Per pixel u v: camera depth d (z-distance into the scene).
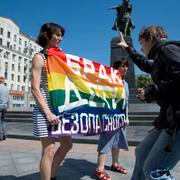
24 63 87.50
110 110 4.90
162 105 2.98
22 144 8.71
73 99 4.08
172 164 2.93
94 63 4.68
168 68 2.72
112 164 5.58
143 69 3.93
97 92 4.59
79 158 6.67
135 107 17.44
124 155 7.06
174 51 2.71
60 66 3.98
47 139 3.72
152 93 2.92
